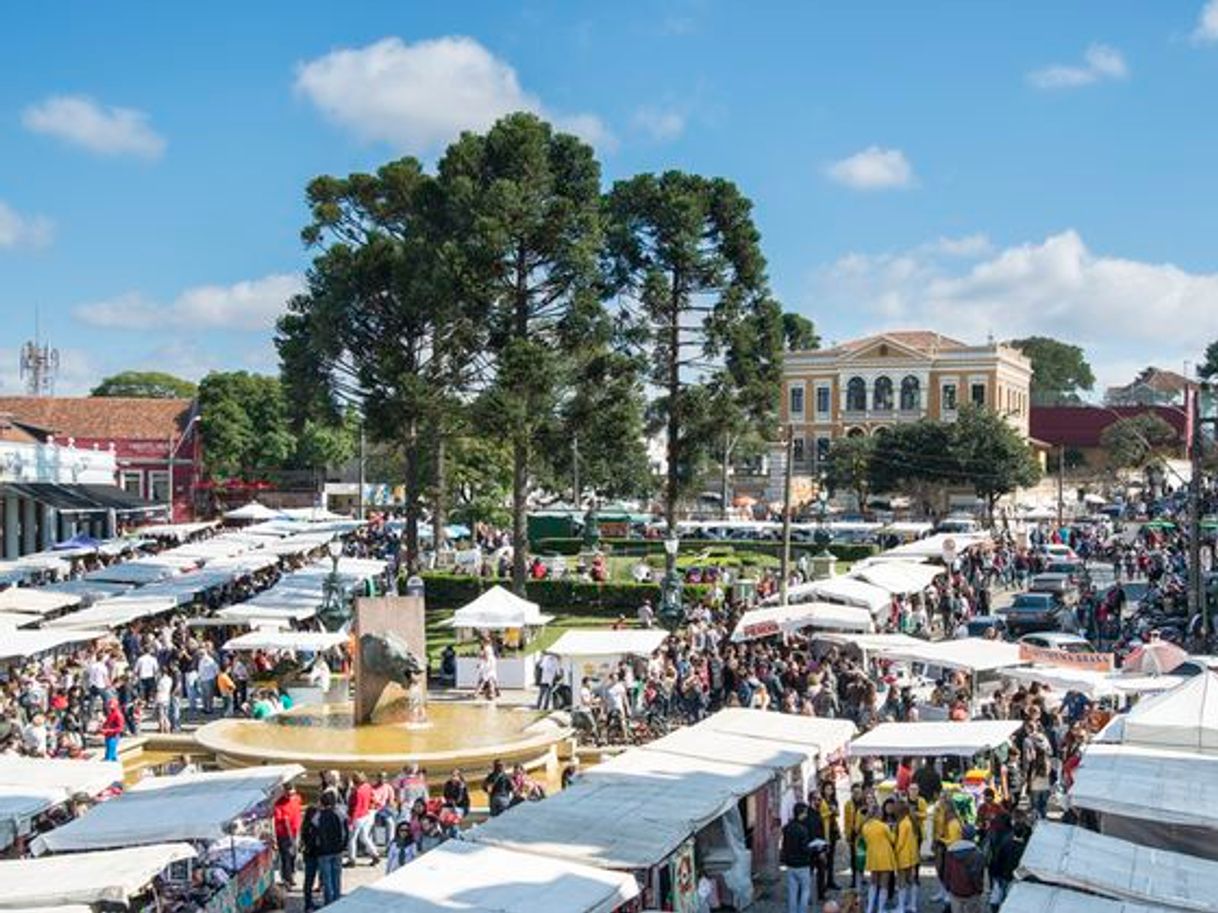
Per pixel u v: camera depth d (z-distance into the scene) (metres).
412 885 11.98
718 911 17.34
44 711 27.44
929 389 104.19
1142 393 145.00
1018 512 89.00
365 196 51.09
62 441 76.25
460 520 73.19
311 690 30.47
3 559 54.94
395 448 50.94
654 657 31.62
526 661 34.56
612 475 86.75
